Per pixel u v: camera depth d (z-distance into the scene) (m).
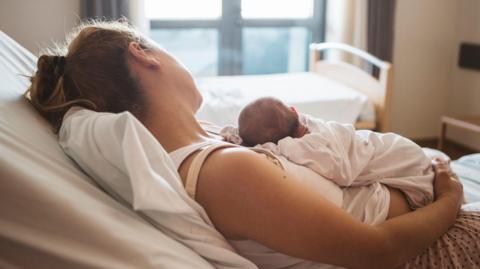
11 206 0.63
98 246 0.66
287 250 0.74
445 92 4.07
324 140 0.93
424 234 0.84
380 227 0.79
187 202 0.74
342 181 0.91
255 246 0.82
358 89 3.12
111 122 0.74
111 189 0.78
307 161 0.89
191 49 3.67
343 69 3.27
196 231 0.76
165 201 0.68
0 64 1.01
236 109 2.60
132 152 0.68
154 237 0.72
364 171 0.96
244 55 3.79
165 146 0.85
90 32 0.90
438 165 1.03
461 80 3.90
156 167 0.73
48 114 0.93
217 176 0.75
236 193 0.74
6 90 0.91
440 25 3.90
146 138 0.73
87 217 0.66
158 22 3.53
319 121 1.06
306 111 2.75
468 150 3.84
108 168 0.75
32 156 0.73
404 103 4.01
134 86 0.86
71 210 0.66
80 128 0.80
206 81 3.27
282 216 0.72
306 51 3.90
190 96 0.94
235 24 3.68
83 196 0.70
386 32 3.58
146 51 0.90
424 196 0.96
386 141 1.02
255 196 0.73
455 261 0.88
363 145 0.97
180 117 0.88
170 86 0.90
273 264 0.85
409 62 3.92
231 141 1.10
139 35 0.93
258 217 0.73
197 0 3.56
